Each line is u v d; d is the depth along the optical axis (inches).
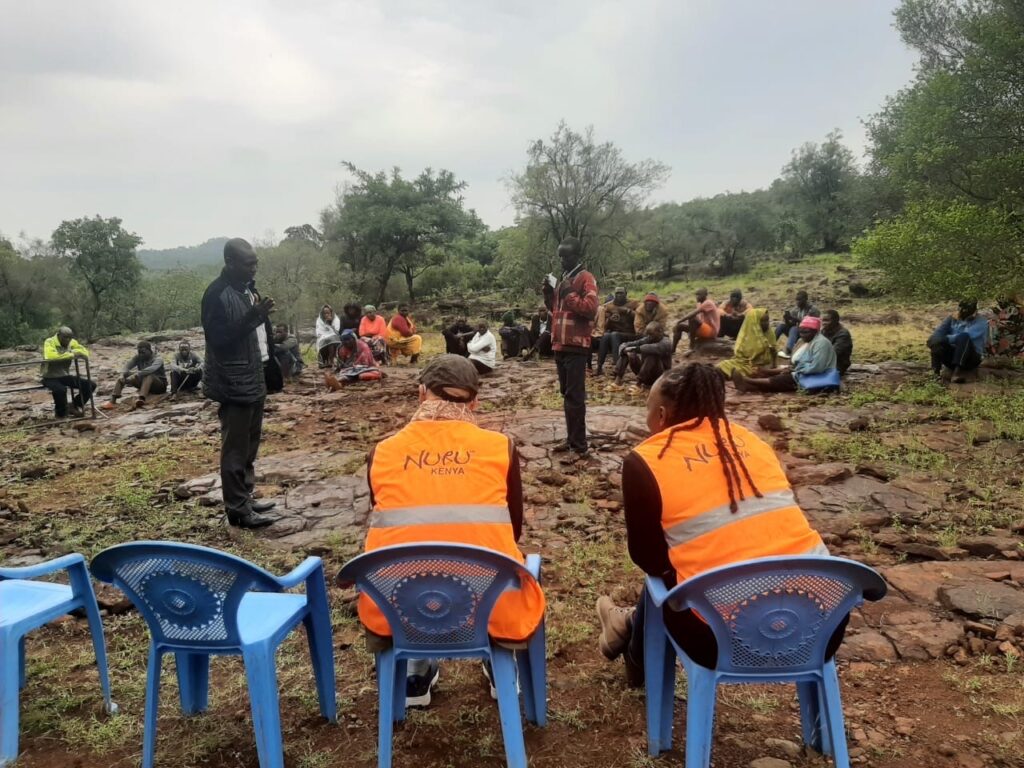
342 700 125.6
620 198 1584.6
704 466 101.3
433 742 113.7
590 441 315.6
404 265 2021.4
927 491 235.3
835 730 92.8
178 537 221.3
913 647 138.1
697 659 94.1
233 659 142.9
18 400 577.6
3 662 111.3
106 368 812.6
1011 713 116.6
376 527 106.0
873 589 90.4
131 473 305.3
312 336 1147.9
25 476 309.3
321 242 2020.2
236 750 114.0
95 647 124.3
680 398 106.8
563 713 120.0
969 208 408.5
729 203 2652.6
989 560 179.2
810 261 2102.6
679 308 1286.9
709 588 89.2
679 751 109.7
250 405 220.7
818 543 100.1
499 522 105.3
